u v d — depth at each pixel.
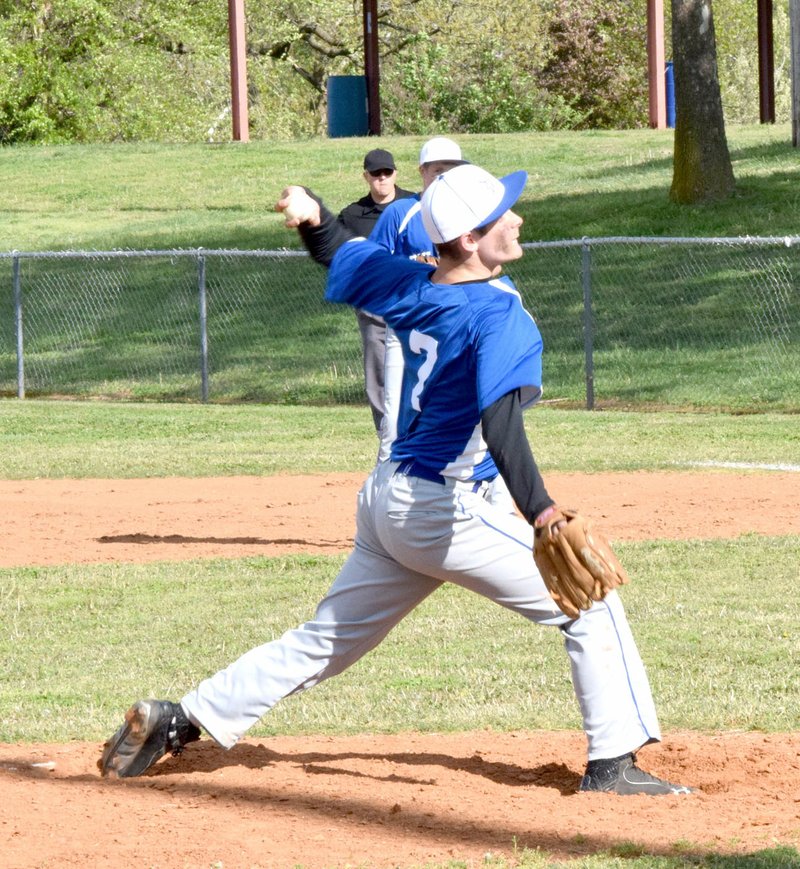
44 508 39.81
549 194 98.81
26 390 71.19
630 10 169.50
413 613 27.75
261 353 73.25
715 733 19.25
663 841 14.17
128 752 16.84
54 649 25.47
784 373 62.44
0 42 146.12
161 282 86.69
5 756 18.30
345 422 56.47
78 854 13.98
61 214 108.62
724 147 89.75
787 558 31.67
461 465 15.23
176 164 123.50
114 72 152.25
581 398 61.97
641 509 37.94
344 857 13.81
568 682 22.31
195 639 25.97
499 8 164.25
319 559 32.69
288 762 17.83
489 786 16.59
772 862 13.38
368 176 31.77
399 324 15.22
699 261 79.19
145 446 51.16
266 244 92.06
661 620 26.42
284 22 167.88
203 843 14.27
